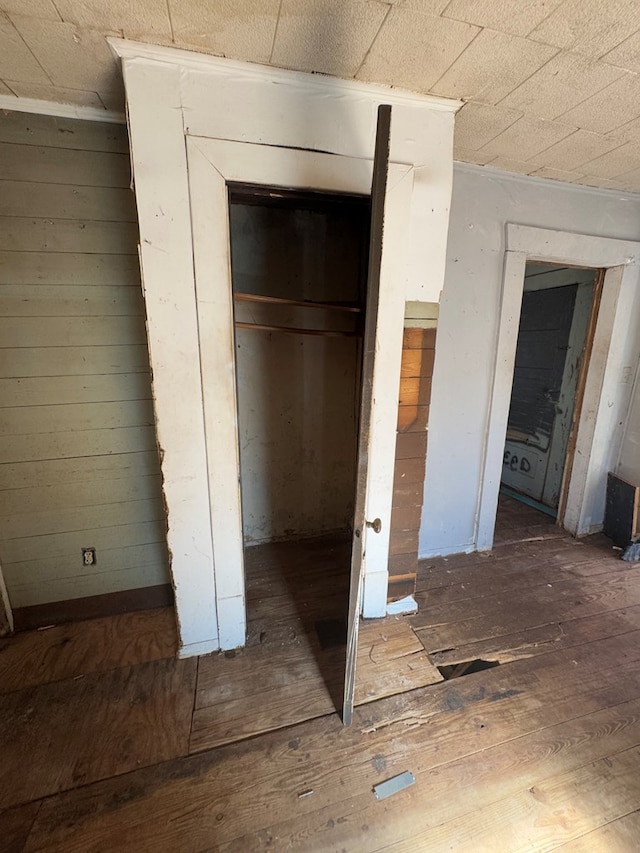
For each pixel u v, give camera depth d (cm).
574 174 201
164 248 126
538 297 318
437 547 244
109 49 114
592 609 197
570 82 128
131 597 190
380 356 158
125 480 179
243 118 125
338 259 226
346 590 209
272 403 236
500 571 229
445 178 149
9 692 146
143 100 116
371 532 177
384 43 112
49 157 146
